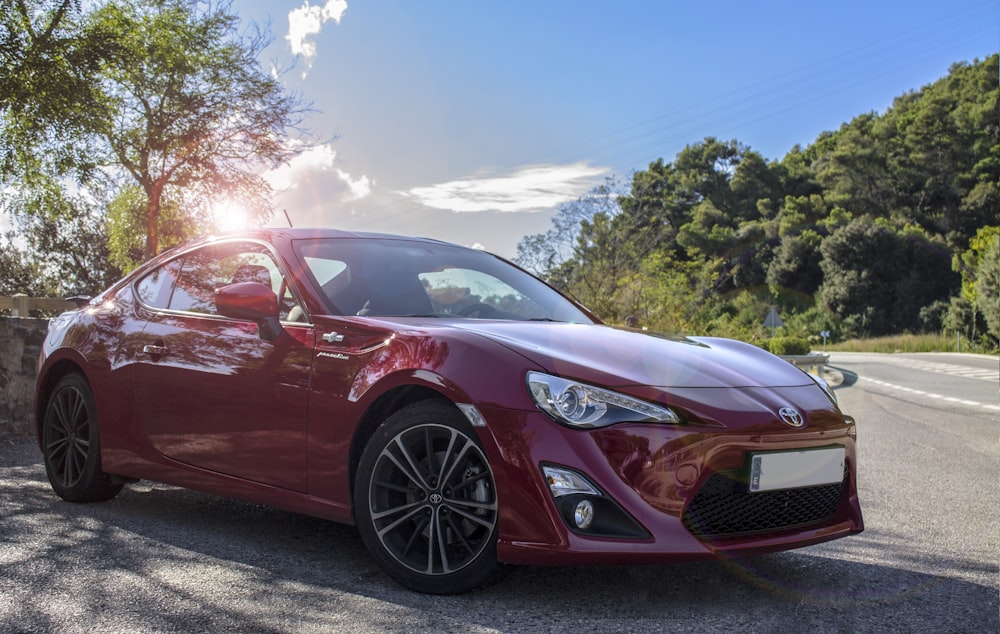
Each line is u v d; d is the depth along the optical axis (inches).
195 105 626.8
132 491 170.4
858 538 140.3
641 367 106.3
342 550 123.5
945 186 3757.4
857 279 3142.2
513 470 96.1
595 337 118.5
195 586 104.1
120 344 148.6
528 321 131.5
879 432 315.0
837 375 879.7
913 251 3129.9
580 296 1147.3
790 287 3587.6
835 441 110.4
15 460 215.6
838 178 3978.8
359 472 108.7
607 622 93.1
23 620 91.0
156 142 620.7
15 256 768.3
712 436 98.0
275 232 140.2
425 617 93.6
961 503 173.2
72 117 392.5
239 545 125.6
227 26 647.8
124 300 157.2
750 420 101.1
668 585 108.5
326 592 102.5
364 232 149.7
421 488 104.1
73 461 157.8
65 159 433.1
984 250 2076.8
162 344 140.3
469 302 137.6
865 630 92.0
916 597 105.2
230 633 87.4
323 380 114.9
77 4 386.3
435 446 106.0
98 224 758.5
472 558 100.1
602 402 97.1
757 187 4360.2
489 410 98.5
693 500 98.1
